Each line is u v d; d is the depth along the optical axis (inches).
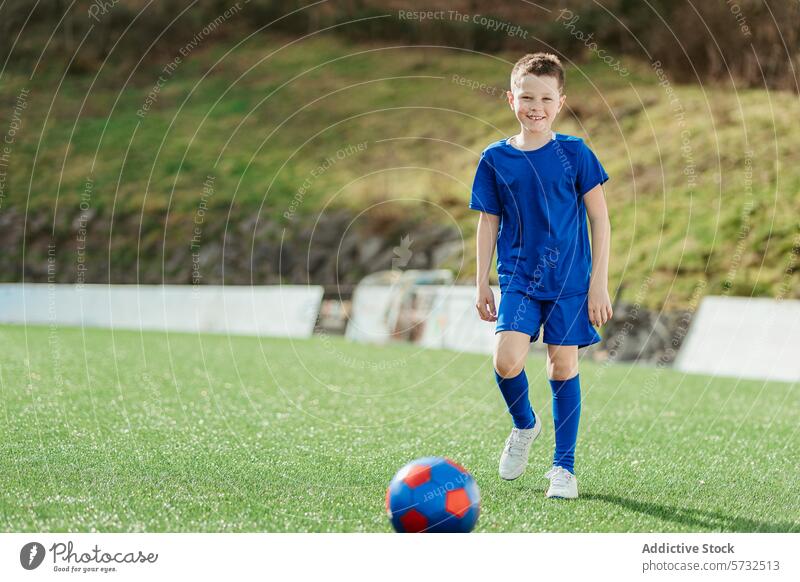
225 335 774.5
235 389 430.3
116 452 263.6
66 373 465.7
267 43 1298.0
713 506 213.0
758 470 254.2
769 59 931.3
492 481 234.5
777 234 716.0
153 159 1110.4
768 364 570.6
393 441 301.4
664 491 225.8
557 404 221.5
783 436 316.8
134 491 215.6
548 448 286.8
